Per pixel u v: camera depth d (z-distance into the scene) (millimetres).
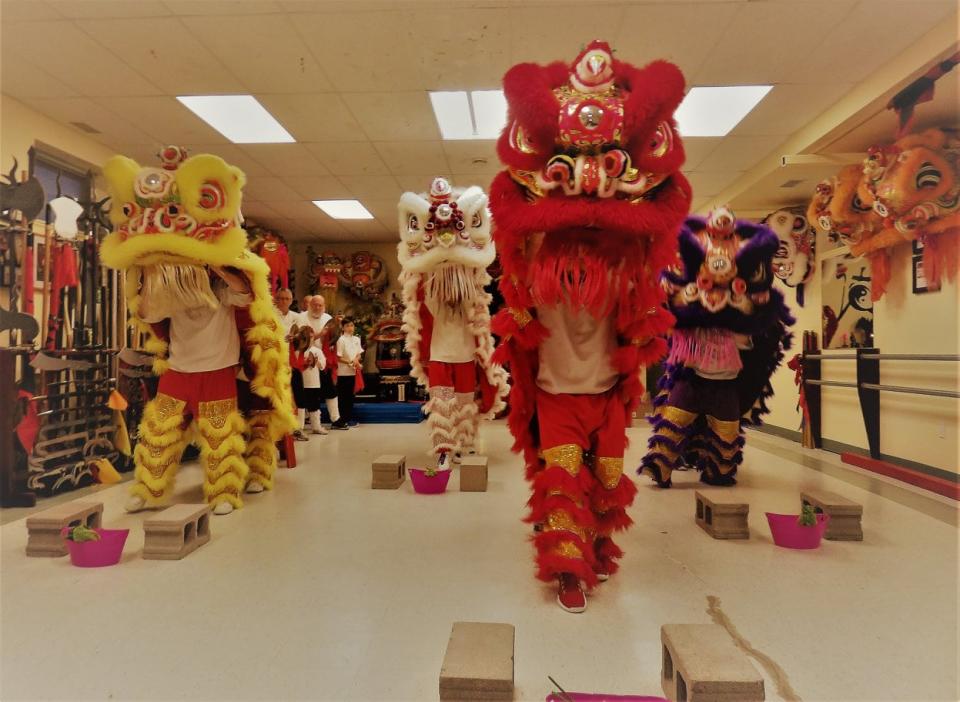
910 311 4727
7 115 5262
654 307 2342
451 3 3922
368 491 3986
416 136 6277
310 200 8727
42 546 2752
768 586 2355
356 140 6383
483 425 7781
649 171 2158
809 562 2627
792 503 3691
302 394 6691
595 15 4035
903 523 3256
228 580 2426
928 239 4359
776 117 5551
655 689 1661
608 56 2236
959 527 3176
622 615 2100
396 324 9961
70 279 4594
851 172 4945
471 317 4754
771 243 3760
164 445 3471
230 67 4793
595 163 2098
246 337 3734
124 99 5336
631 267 2273
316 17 4113
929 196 4168
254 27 4227
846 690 1636
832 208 5027
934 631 1978
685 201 2234
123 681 1688
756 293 3799
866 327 5566
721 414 4016
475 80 5008
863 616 2090
